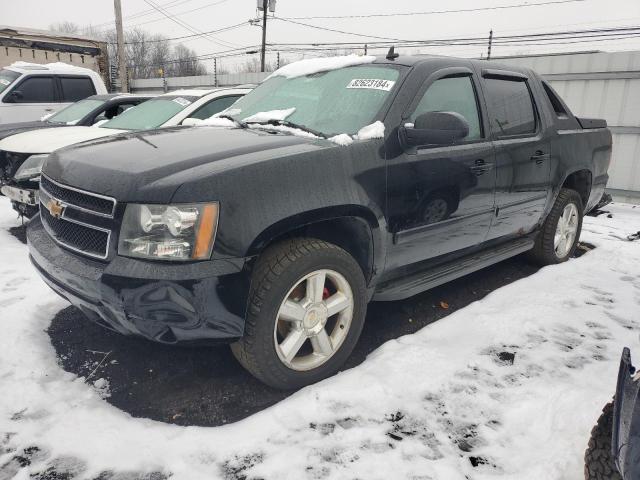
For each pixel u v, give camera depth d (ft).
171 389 8.23
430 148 9.70
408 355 8.99
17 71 30.12
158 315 6.75
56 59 47.42
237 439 6.92
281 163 7.55
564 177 13.75
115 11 75.72
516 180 11.85
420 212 9.48
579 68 30.04
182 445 6.79
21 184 15.81
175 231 6.73
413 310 11.67
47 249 8.18
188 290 6.71
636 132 28.37
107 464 6.47
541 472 6.38
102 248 7.23
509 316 10.75
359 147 8.50
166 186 6.85
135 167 7.41
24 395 7.83
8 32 44.24
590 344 9.86
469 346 9.59
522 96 12.70
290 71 11.80
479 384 8.33
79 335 9.90
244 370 8.85
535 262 14.89
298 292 8.13
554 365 9.02
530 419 7.50
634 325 10.78
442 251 10.55
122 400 7.89
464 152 10.28
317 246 7.87
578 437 7.00
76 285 7.38
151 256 6.80
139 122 18.92
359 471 6.40
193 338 7.04
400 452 6.77
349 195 8.15
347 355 8.74
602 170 15.93
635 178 28.86
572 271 14.12
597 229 20.62
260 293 7.35
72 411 7.53
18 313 10.35
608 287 12.94
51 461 6.52
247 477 6.28
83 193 7.45
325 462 6.54
